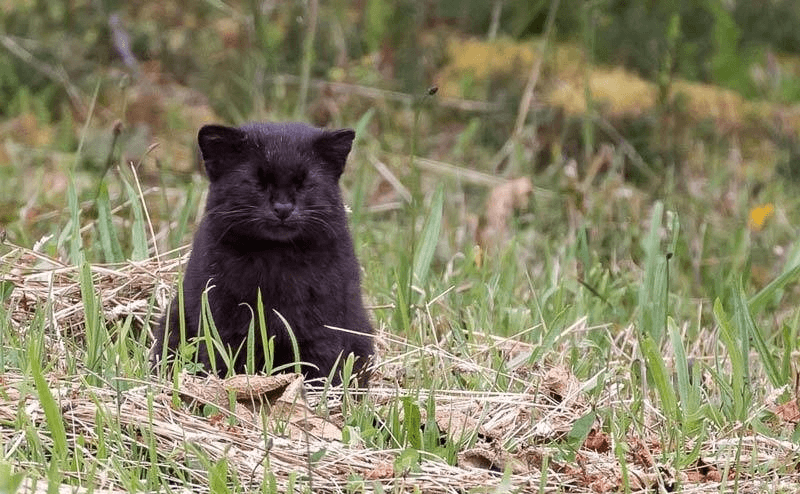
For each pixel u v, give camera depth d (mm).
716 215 9609
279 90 10383
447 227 8836
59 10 11922
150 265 6852
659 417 5535
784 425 5633
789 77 12164
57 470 4414
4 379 5129
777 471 5039
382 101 10969
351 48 11875
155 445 4676
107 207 7090
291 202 5703
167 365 5656
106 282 6684
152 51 11586
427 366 6047
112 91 11070
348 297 5992
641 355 6391
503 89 11086
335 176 5957
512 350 6383
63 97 11086
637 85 11398
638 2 12695
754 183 10312
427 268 7180
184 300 5961
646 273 7020
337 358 5785
